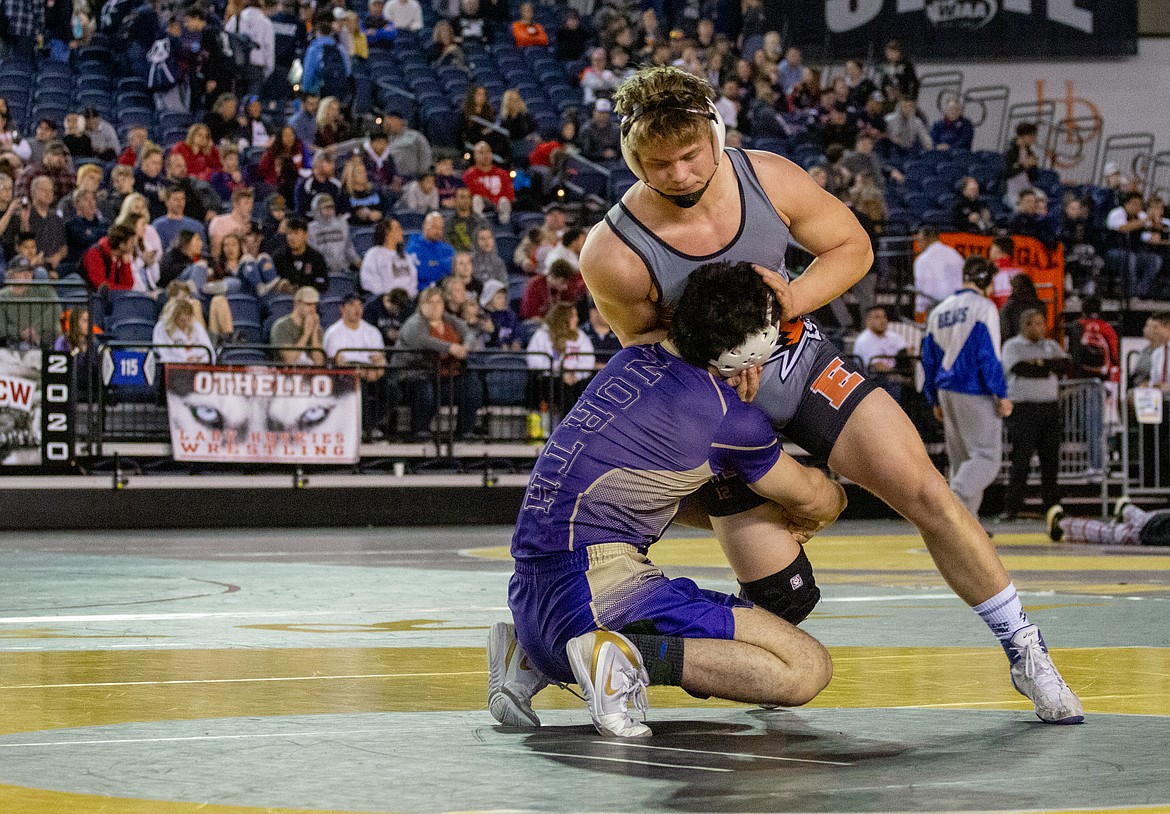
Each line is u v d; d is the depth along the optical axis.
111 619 5.76
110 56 19.02
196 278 14.47
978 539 3.48
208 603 6.46
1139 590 7.07
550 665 3.27
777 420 3.55
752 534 3.65
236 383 13.58
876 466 3.49
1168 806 2.37
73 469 13.38
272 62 19.27
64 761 2.83
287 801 2.44
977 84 24.08
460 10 22.31
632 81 3.34
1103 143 24.02
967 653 4.62
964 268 10.84
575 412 3.37
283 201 15.92
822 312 17.19
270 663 4.43
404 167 17.81
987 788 2.53
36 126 17.50
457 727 3.28
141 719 3.38
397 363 14.26
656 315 3.56
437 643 4.98
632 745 3.03
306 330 14.07
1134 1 23.95
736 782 2.60
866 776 2.66
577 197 18.55
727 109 20.19
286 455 13.71
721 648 3.18
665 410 3.28
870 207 17.64
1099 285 19.44
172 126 17.67
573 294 15.49
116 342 13.53
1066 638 5.03
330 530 13.67
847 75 22.69
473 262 15.85
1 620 5.71
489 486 14.65
